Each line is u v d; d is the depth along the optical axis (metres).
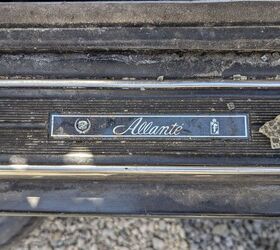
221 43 0.30
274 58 0.31
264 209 0.31
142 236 0.38
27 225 0.36
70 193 0.32
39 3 0.30
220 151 0.30
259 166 0.30
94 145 0.30
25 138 0.30
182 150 0.30
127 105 0.30
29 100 0.30
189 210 0.31
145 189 0.32
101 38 0.30
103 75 0.31
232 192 0.31
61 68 0.31
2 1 0.32
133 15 0.30
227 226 0.39
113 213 0.31
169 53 0.31
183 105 0.30
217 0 0.30
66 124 0.30
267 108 0.30
